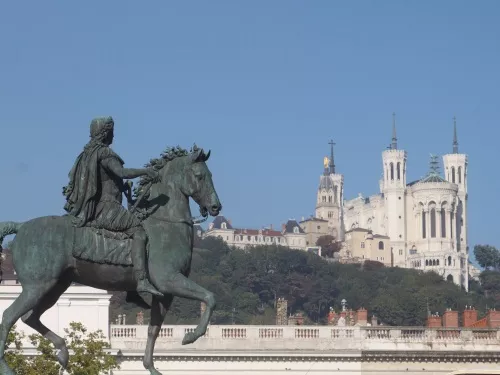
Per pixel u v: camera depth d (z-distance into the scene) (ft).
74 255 132.46
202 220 136.56
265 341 473.67
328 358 471.62
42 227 132.87
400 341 485.15
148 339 134.51
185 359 457.27
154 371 133.69
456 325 555.28
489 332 491.31
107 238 132.87
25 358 334.03
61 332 434.71
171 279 131.64
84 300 438.40
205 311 130.72
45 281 131.95
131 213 134.21
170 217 134.62
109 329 446.60
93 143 134.41
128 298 137.08
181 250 133.80
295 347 475.72
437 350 483.10
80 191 132.87
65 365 136.67
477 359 482.69
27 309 131.54
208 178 136.15
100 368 328.29
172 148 137.49
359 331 484.74
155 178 135.74
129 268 132.67
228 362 461.78
